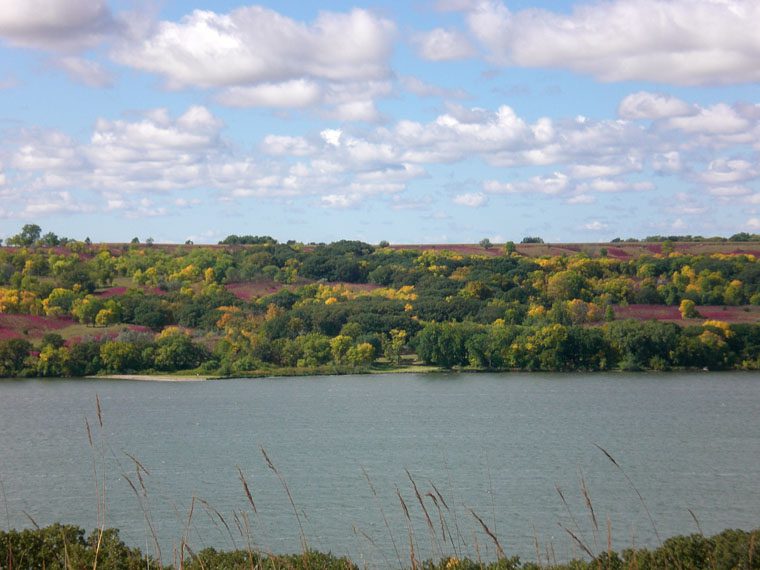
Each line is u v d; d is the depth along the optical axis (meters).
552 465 82.12
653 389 142.88
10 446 94.81
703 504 65.19
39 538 27.50
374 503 64.81
